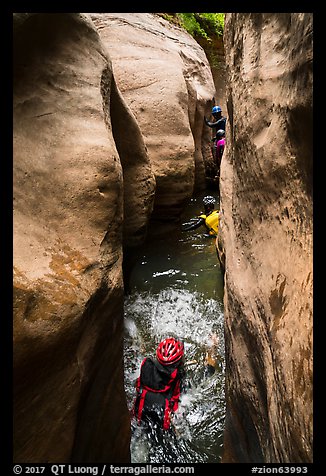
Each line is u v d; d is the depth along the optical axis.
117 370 1.40
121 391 1.47
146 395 2.08
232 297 1.58
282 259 1.06
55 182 1.13
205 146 5.84
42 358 0.88
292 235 1.01
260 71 1.35
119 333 1.39
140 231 2.66
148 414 2.06
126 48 4.12
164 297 3.31
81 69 1.42
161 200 4.02
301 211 0.96
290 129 1.03
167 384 2.10
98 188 1.22
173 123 3.99
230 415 1.64
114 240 1.31
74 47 1.43
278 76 1.18
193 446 1.98
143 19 4.93
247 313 1.33
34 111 1.17
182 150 3.99
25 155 1.08
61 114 1.25
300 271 0.91
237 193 1.72
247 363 1.36
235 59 1.82
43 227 1.04
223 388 2.35
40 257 0.98
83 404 1.08
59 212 1.11
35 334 0.86
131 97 3.88
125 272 2.96
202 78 5.63
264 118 1.28
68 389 0.97
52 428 0.94
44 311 0.89
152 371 2.13
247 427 1.39
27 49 1.19
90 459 1.20
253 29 1.52
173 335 2.87
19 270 0.89
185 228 4.49
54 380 0.94
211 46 7.82
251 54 1.51
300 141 0.96
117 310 1.31
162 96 3.99
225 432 1.79
